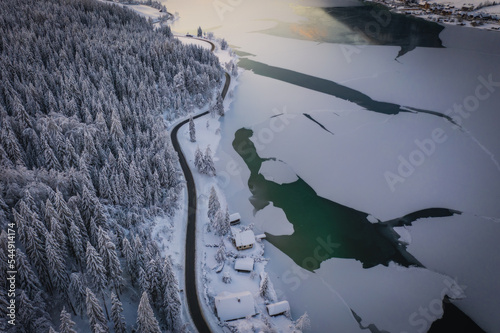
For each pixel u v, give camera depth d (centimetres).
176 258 6419
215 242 6912
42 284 4809
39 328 4097
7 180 5644
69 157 6894
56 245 4581
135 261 5297
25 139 7288
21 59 10900
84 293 4634
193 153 9706
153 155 8100
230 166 9462
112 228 5781
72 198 5541
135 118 9181
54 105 8844
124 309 5069
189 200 7969
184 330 4734
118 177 6669
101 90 9556
